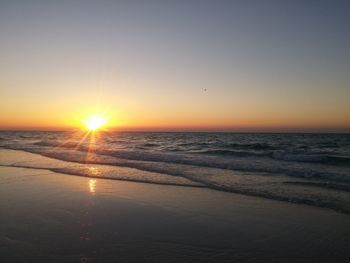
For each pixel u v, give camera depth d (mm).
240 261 4953
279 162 17484
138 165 16078
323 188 9930
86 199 8938
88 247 5461
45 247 5449
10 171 14516
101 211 7723
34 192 9852
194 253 5258
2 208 7961
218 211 7711
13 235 6035
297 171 13375
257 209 7836
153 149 30062
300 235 6023
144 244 5617
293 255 5152
